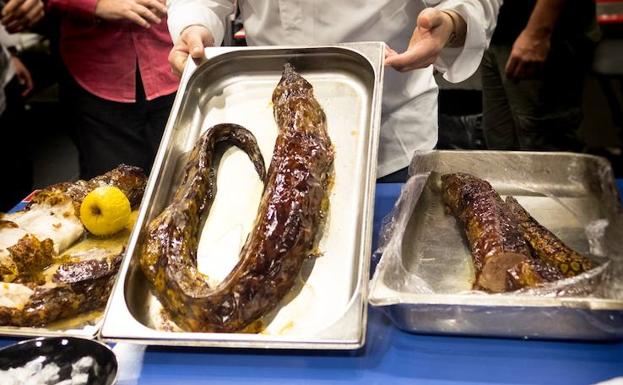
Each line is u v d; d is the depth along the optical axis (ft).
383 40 6.48
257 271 4.25
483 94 11.03
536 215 5.36
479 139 11.16
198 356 4.25
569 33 9.80
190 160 5.29
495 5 6.14
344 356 4.17
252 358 4.21
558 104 10.42
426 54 5.50
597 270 4.23
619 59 10.82
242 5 6.85
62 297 4.58
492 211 4.89
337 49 5.88
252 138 5.47
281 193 4.60
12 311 4.51
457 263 4.90
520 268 4.33
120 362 4.24
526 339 4.19
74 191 5.67
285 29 6.50
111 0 8.77
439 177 5.73
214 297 4.17
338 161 5.27
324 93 5.85
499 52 10.34
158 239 4.63
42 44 13.99
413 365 4.07
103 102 9.70
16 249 5.02
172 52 6.34
